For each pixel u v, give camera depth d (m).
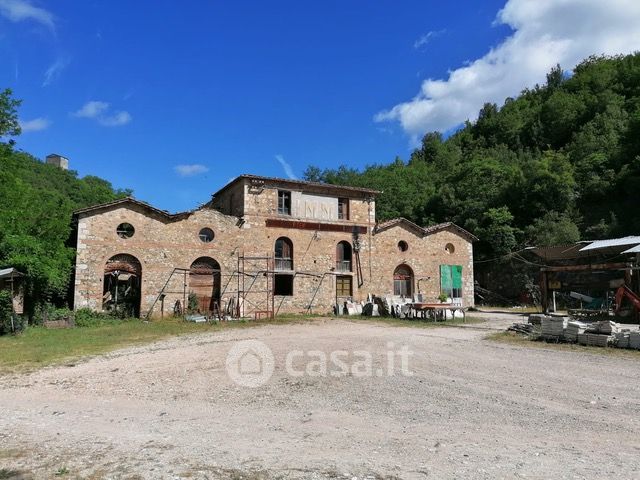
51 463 5.26
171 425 6.78
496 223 40.75
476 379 9.45
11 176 23.67
